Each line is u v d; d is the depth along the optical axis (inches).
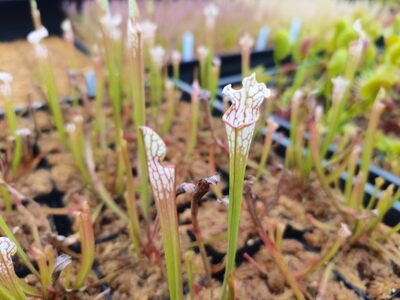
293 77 43.0
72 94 29.4
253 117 8.8
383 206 18.6
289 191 23.1
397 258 18.9
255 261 18.4
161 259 17.6
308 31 48.4
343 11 50.6
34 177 23.4
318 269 18.3
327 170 25.0
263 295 17.0
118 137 23.5
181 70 41.0
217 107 30.6
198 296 16.6
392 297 17.4
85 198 21.6
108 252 18.7
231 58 46.4
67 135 27.0
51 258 14.5
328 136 22.4
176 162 24.0
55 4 52.9
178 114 31.5
